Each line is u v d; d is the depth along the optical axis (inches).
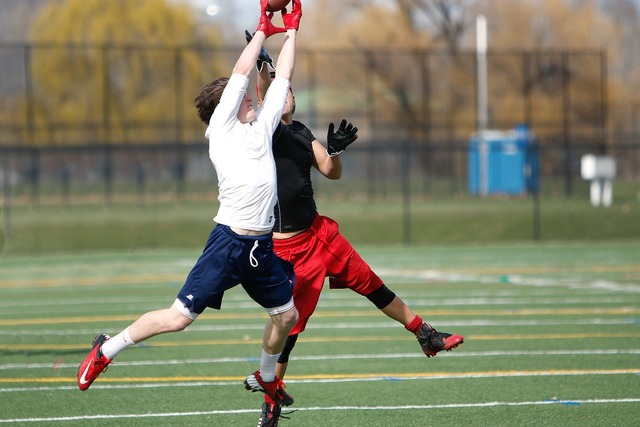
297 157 721.0
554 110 5167.3
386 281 1889.8
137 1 4894.2
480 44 4589.1
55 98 4790.8
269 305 659.4
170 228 3102.9
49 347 1176.2
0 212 3462.1
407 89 5305.1
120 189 4790.8
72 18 4852.4
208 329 1320.1
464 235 3016.7
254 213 638.5
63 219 3284.9
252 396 882.1
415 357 1082.7
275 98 666.8
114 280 2016.5
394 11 5472.4
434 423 769.6
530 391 889.5
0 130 4766.2
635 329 1274.6
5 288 1893.5
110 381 956.0
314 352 1122.0
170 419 789.9
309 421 781.9
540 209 3476.9
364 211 3486.7
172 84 4813.0
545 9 5506.9
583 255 2453.2
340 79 5457.7
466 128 5059.1
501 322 1348.4
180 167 3848.4
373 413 807.7
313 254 728.3
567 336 1219.2
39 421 784.3
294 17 692.7
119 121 4753.9
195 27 4977.9
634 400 845.8
